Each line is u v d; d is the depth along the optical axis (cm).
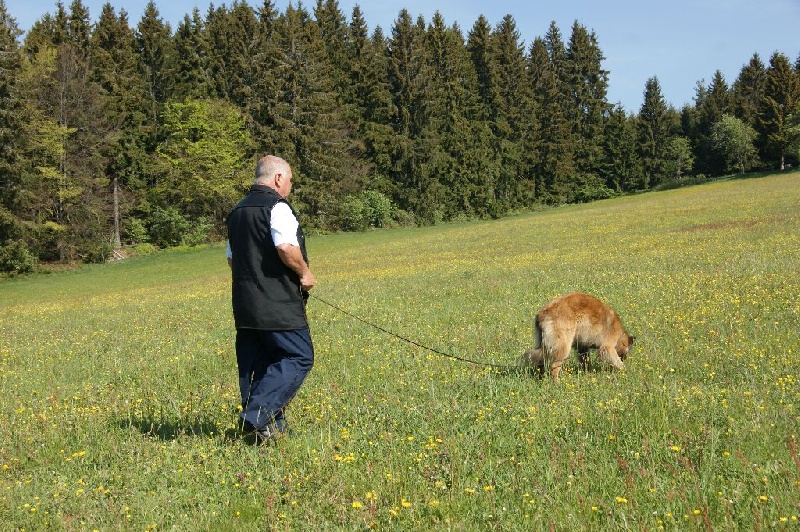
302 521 407
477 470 460
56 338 1520
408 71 7056
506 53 8106
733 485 402
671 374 686
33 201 4800
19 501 460
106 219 5441
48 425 662
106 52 5962
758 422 507
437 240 4519
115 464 533
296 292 563
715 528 354
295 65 6400
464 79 7725
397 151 7062
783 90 8625
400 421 596
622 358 785
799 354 721
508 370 776
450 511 402
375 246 4628
